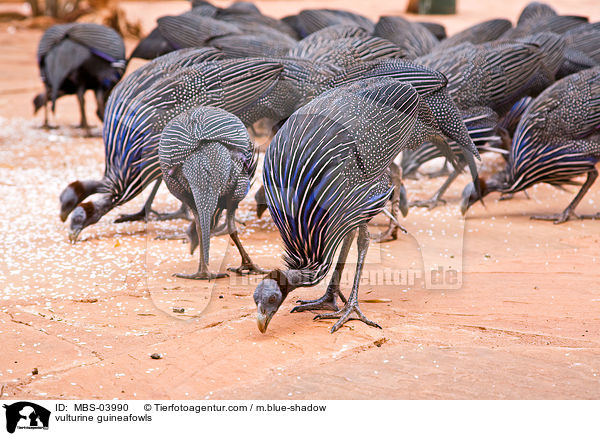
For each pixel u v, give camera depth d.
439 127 5.04
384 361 3.94
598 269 5.69
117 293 5.13
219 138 4.58
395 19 9.30
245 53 7.32
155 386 3.69
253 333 4.35
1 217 7.19
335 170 4.00
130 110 6.01
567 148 7.01
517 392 3.58
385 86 4.42
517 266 5.78
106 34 10.80
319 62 5.91
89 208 6.37
